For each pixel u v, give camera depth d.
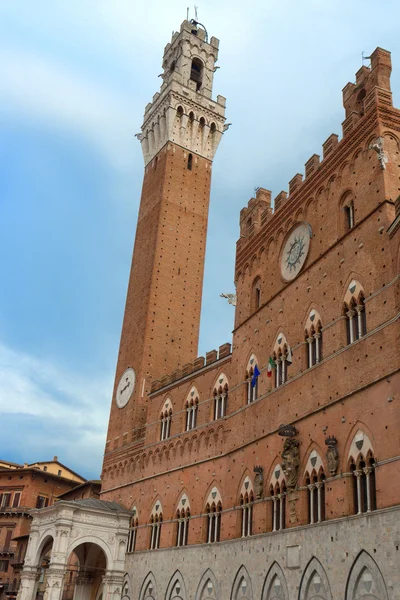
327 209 47.50
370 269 39.91
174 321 80.50
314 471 40.75
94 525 62.06
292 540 40.62
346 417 38.66
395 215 38.78
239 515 49.25
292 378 46.31
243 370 55.00
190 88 96.31
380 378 36.12
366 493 35.53
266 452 47.53
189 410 63.69
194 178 91.69
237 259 62.50
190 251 86.25
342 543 35.72
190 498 57.78
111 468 75.62
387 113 43.66
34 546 64.12
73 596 73.38
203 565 51.78
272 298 52.66
